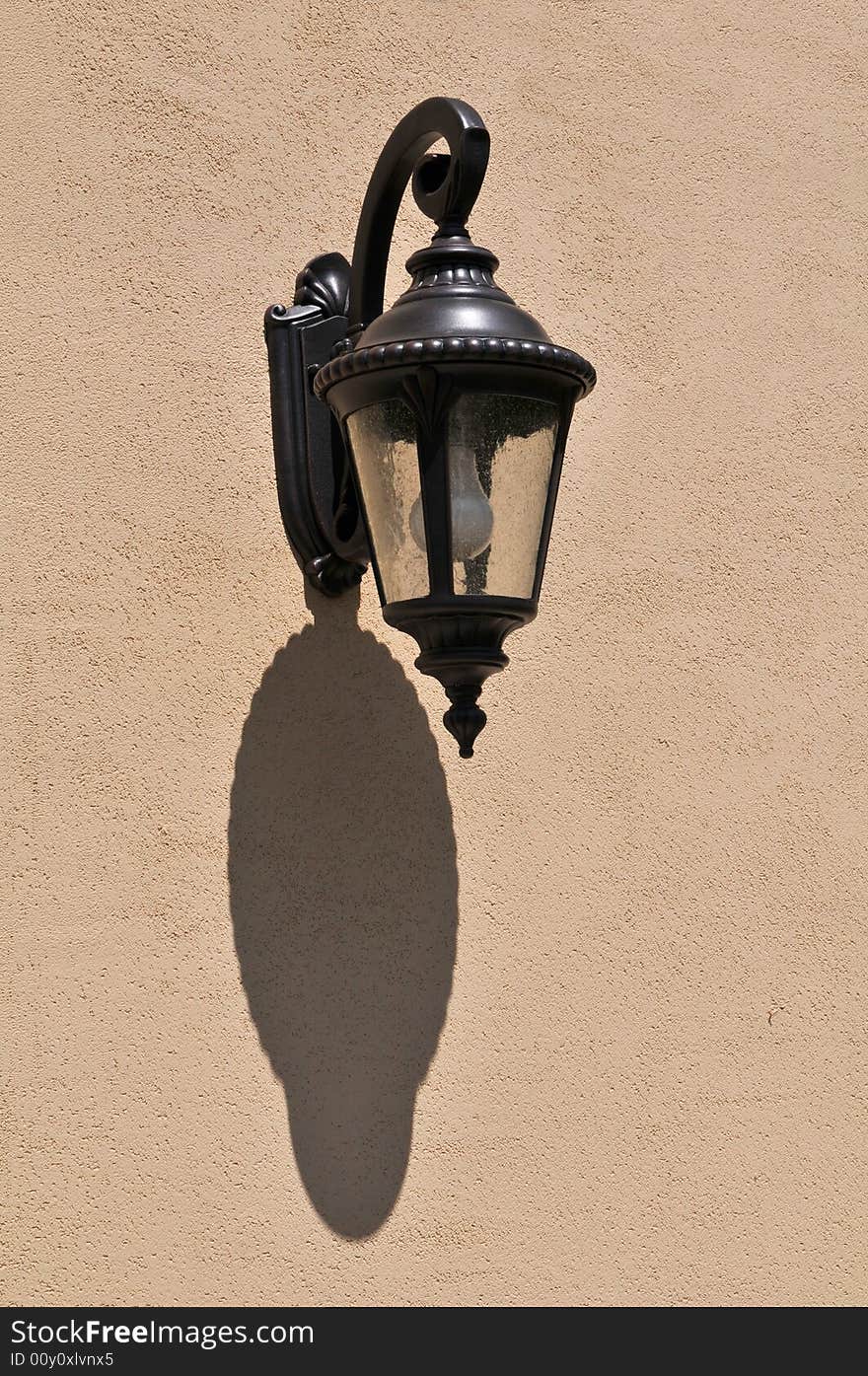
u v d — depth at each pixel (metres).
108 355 2.69
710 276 3.30
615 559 3.12
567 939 2.92
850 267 3.44
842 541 3.33
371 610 2.85
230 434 2.76
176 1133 2.53
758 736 3.17
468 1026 2.80
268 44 2.91
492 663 2.37
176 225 2.78
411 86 3.04
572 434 3.13
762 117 3.40
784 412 3.32
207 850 2.62
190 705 2.65
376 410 2.36
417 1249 2.68
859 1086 3.12
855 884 3.20
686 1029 2.99
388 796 2.80
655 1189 2.90
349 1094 2.67
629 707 3.07
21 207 2.67
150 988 2.54
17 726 2.54
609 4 3.29
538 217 3.15
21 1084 2.45
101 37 2.77
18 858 2.50
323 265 2.84
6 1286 2.40
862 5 3.52
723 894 3.08
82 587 2.61
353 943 2.72
